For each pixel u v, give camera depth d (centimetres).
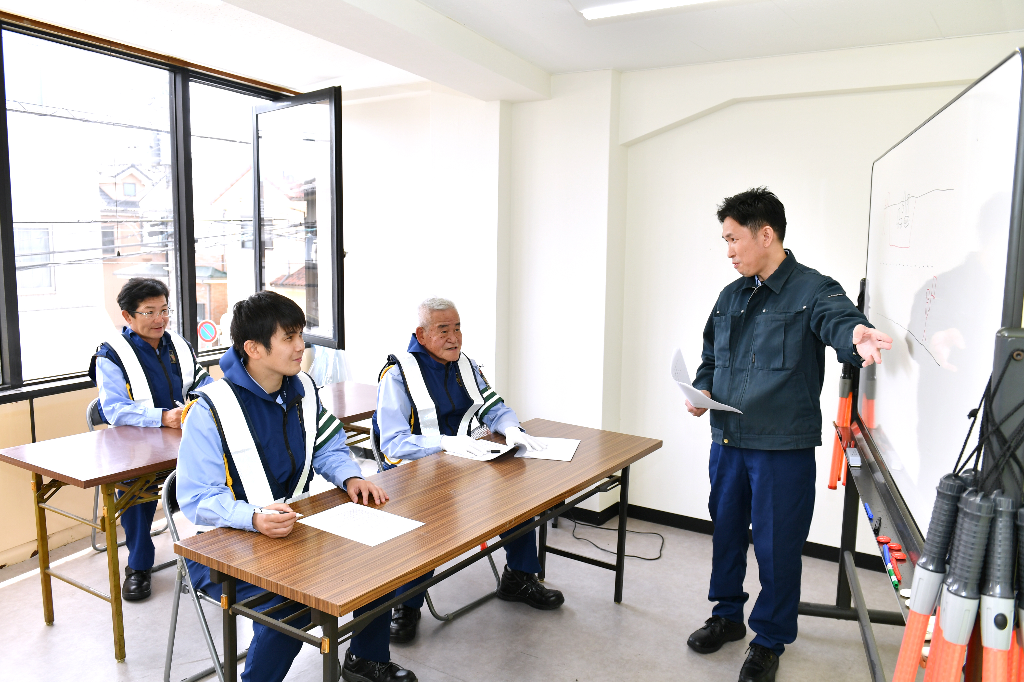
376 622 217
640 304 387
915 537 147
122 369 300
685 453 381
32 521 333
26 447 259
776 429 230
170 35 343
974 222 125
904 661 106
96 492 315
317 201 413
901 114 315
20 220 333
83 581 310
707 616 291
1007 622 93
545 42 319
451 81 343
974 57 292
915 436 162
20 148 331
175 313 411
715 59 338
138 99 379
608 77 362
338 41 282
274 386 199
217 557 161
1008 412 96
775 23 280
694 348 373
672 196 371
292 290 440
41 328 346
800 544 237
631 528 387
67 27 332
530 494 206
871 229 246
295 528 178
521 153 394
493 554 352
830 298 216
